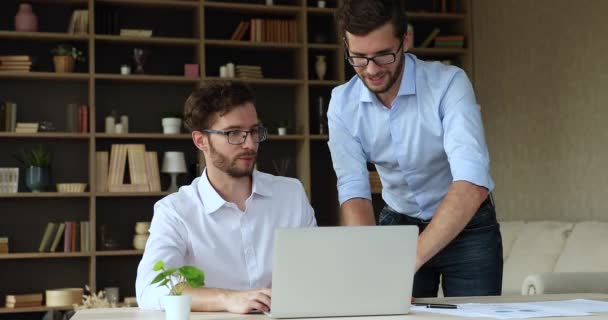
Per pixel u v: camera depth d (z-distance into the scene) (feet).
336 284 6.24
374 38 7.92
